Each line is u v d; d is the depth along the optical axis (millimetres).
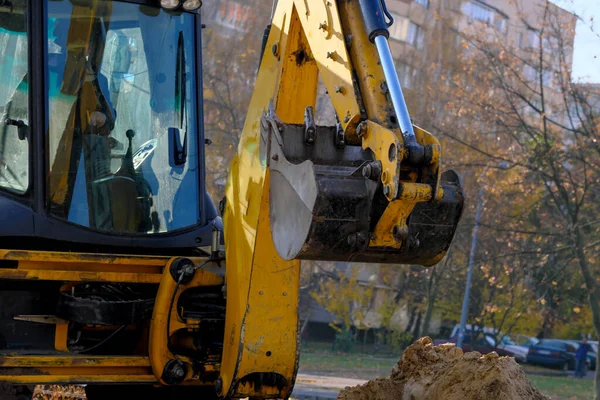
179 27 12984
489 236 60062
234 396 11547
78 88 12203
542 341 73062
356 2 9969
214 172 63062
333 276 77125
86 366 11664
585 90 46438
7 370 11297
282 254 9938
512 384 9789
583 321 72125
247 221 11359
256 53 66688
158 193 12711
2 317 11906
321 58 10273
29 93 11852
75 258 11789
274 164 10242
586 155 45062
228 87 63188
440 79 66688
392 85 9336
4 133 11977
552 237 52875
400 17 81625
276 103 11102
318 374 53219
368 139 9469
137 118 12641
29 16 11898
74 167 12117
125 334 12773
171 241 12672
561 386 56031
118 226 12391
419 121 62375
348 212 9367
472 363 10297
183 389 13219
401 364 11617
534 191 51281
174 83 12945
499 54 51250
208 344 12258
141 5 12719
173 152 12859
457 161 52969
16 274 11523
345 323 75938
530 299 65688
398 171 8898
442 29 72562
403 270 72250
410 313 79812
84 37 12258
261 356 11320
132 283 12828
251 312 11281
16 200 11812
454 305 71000
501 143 52906
